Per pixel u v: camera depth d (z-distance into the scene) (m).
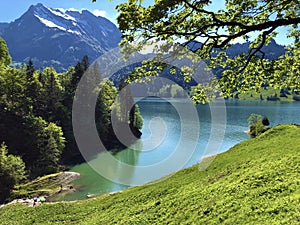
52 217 23.16
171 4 8.97
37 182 43.69
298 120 103.12
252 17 11.34
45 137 56.59
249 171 19.70
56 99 67.00
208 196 17.27
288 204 12.34
